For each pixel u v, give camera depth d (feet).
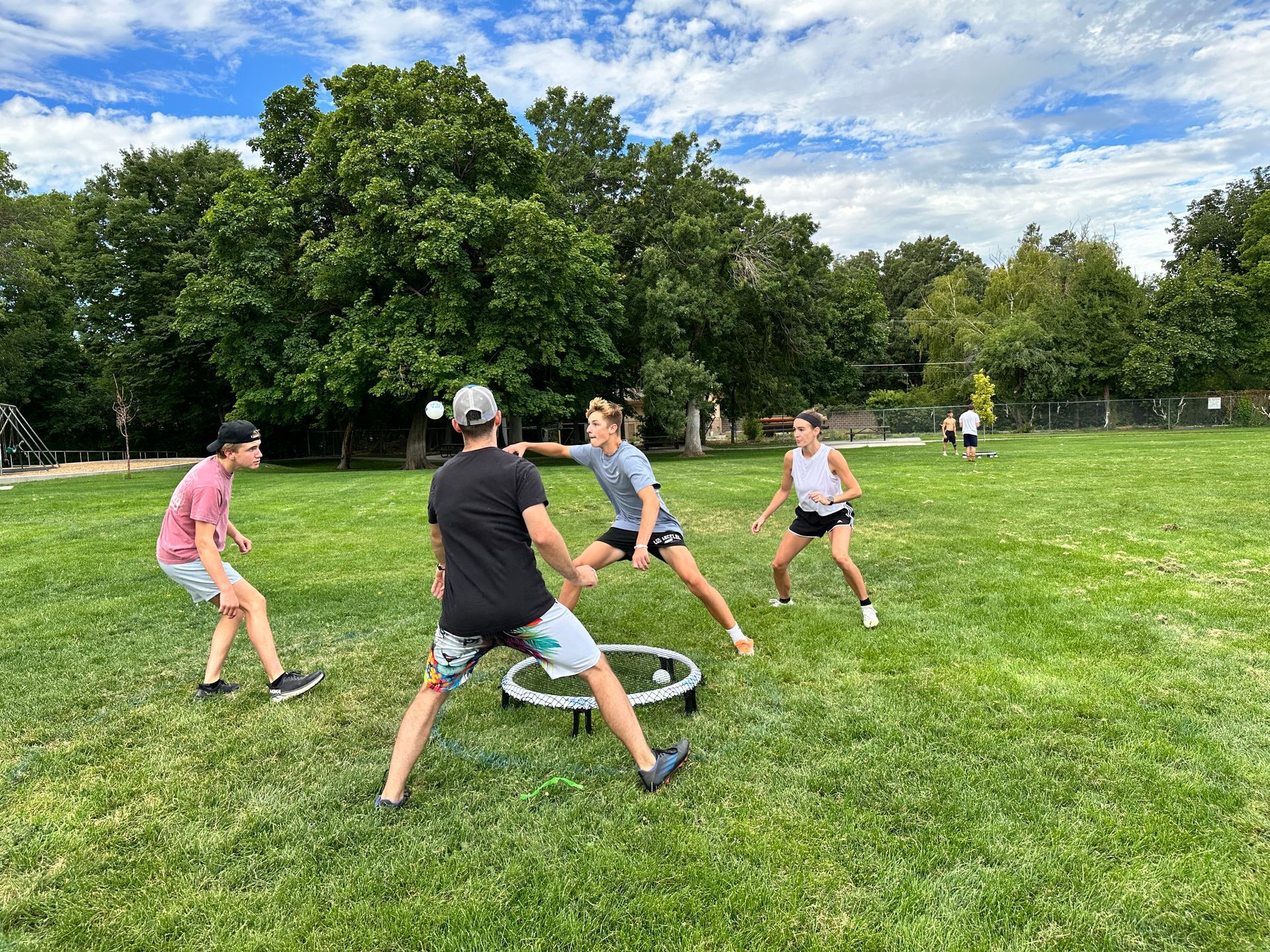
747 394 114.32
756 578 22.58
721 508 38.45
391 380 72.79
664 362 91.61
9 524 36.50
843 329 112.27
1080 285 140.77
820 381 117.19
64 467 94.84
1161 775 9.94
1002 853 8.29
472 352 75.72
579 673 9.63
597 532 31.35
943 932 7.11
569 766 10.64
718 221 104.99
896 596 19.77
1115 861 8.14
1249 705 12.09
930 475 52.16
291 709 12.99
